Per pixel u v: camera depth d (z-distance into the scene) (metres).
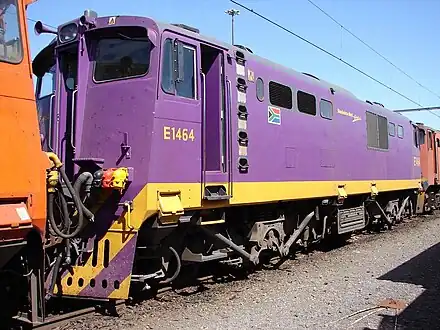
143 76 6.81
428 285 8.42
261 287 8.36
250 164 8.55
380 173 14.98
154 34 6.78
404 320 6.46
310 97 10.92
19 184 4.81
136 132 6.71
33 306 5.42
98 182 6.54
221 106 7.96
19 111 4.90
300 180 10.20
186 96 7.27
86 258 6.74
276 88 9.61
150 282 7.63
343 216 12.95
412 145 18.69
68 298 7.26
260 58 9.45
